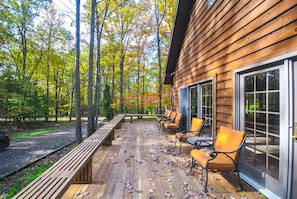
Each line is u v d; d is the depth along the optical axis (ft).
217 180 10.46
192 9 21.83
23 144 27.40
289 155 7.82
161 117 32.76
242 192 9.11
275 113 8.73
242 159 11.25
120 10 42.68
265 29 9.08
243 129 11.33
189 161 13.65
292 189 7.75
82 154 9.70
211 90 17.06
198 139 13.80
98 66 31.76
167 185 9.82
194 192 9.07
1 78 36.91
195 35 20.68
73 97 67.87
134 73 60.34
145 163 13.21
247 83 11.04
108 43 44.73
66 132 39.55
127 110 63.21
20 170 16.90
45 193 5.60
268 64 9.02
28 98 44.55
